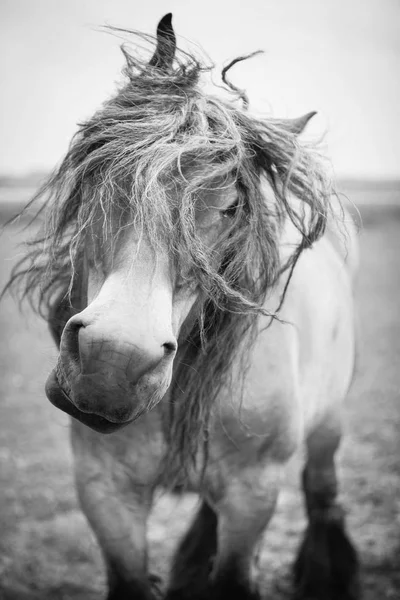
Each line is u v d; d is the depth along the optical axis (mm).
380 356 10609
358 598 4234
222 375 2783
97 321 2088
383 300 16062
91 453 2967
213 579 3076
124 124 2465
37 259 2934
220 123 2508
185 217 2293
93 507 2969
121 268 2246
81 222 2451
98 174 2443
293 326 3197
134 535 2986
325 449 4223
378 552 4820
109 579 3000
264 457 3043
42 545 4887
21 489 5754
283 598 4352
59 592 4363
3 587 4328
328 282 3803
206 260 2355
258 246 2635
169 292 2273
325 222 2756
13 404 8148
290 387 3041
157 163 2293
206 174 2371
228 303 2646
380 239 32562
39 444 6832
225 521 3062
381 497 5605
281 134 2701
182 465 2924
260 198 2607
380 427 7344
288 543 5047
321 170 2783
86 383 2104
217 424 2914
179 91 2600
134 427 2881
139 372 2088
